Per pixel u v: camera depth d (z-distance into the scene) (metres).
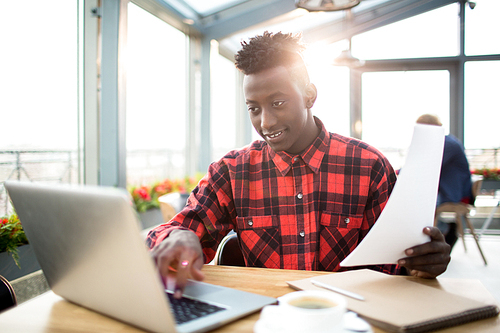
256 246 1.10
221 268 0.88
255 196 1.12
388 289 0.68
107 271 0.53
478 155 4.94
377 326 0.55
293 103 0.94
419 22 5.08
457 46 4.98
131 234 0.46
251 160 1.16
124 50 2.80
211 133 4.74
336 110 5.27
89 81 2.73
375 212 1.10
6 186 0.65
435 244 0.71
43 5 2.41
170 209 2.23
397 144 5.12
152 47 3.84
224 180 1.13
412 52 5.10
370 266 1.03
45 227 0.60
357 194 1.09
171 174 4.41
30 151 2.38
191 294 0.67
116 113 2.76
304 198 1.08
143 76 3.70
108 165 2.78
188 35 4.56
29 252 2.06
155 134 4.04
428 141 0.65
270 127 0.94
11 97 2.25
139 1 3.48
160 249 0.69
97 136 2.77
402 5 5.09
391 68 5.16
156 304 0.48
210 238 1.08
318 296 0.51
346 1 2.69
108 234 0.49
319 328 0.45
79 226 0.53
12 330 0.57
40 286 2.12
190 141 4.79
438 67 5.05
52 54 2.50
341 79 5.25
